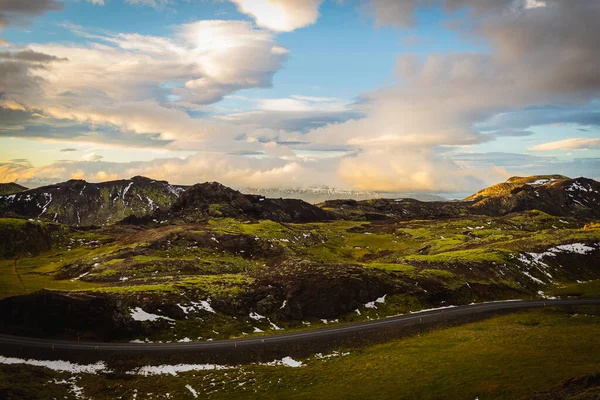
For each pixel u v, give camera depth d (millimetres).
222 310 127250
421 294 149625
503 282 167500
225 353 101688
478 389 73000
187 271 181250
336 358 100125
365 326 124188
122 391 81625
